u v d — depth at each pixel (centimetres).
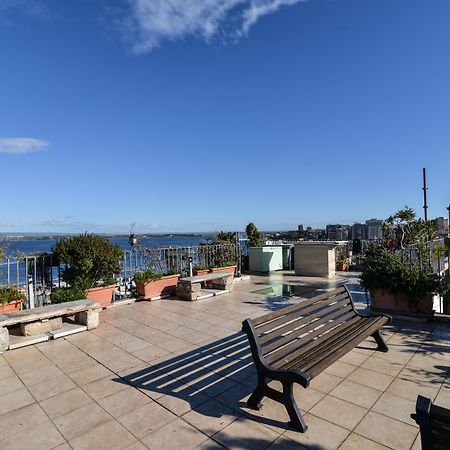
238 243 1193
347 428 286
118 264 766
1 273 608
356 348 460
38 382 383
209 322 615
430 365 405
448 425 148
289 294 884
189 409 321
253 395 319
